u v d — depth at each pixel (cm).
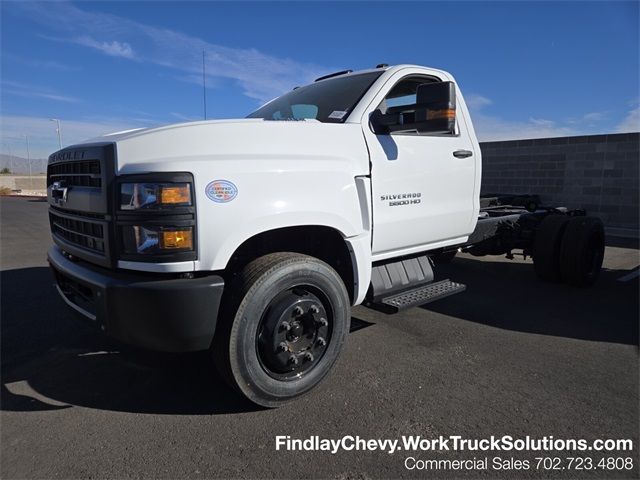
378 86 361
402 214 366
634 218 1077
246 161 272
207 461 241
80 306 299
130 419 279
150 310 248
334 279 305
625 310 498
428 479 230
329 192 307
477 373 342
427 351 382
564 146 1182
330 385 322
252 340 272
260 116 422
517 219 601
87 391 313
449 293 387
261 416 283
